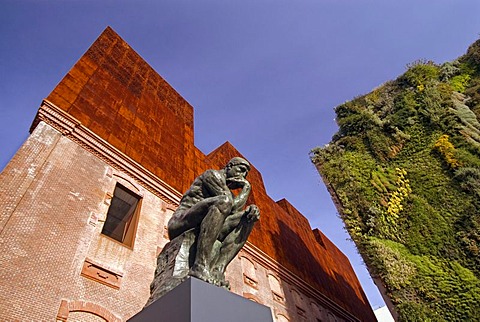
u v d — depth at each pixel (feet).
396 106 67.67
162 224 50.37
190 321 8.38
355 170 61.11
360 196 56.85
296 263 92.73
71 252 34.81
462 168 50.88
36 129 40.32
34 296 28.96
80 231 37.27
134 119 61.00
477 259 42.32
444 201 49.88
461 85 65.92
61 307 30.53
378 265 47.60
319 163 66.85
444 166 53.62
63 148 41.81
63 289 31.78
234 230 14.76
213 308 9.30
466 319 38.52
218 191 15.15
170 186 56.65
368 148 63.67
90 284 34.76
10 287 27.66
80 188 40.65
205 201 13.98
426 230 48.19
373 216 53.26
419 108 64.03
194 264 12.64
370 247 49.98
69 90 49.80
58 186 37.88
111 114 55.16
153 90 77.00
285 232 102.47
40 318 28.32
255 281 67.67
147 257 43.70
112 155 48.78
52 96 45.80
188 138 78.48
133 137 56.90
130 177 50.52
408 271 45.29
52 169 38.58
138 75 74.23
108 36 71.77
